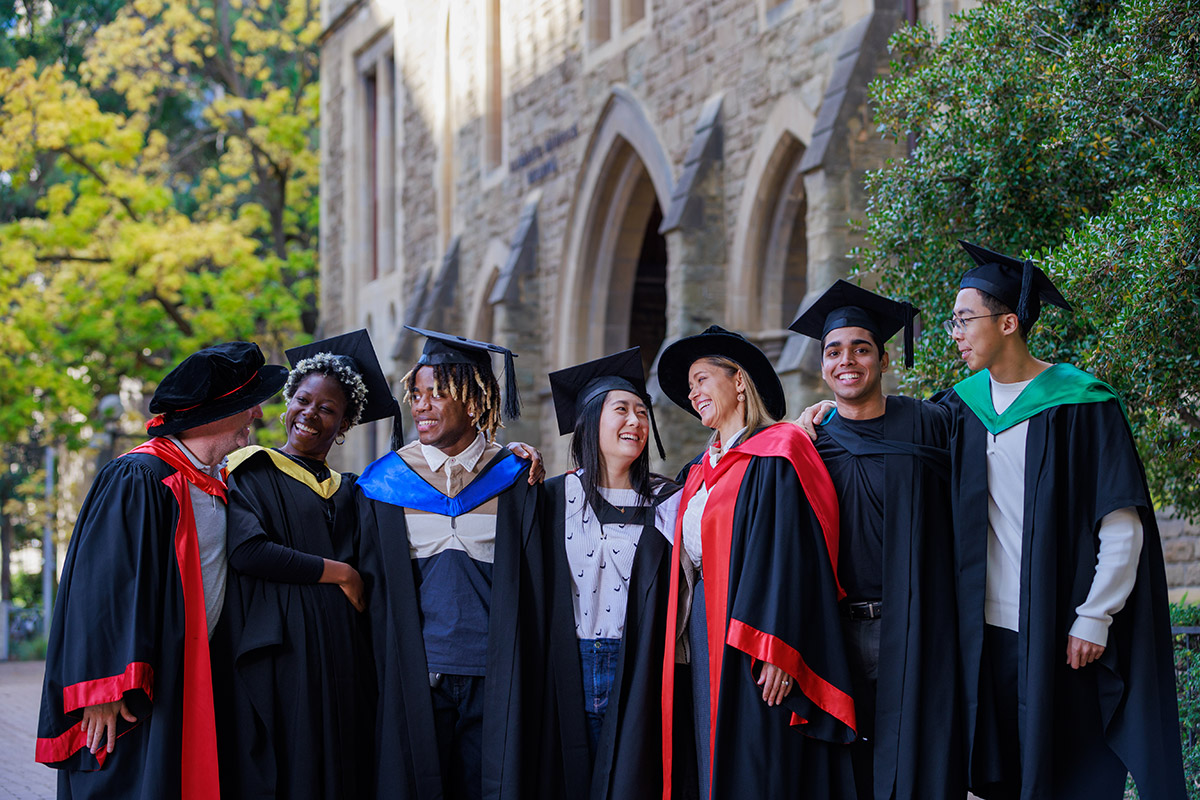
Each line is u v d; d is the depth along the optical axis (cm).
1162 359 497
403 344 1911
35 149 2162
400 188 2134
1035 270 376
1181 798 355
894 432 397
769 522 386
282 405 2341
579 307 1545
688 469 447
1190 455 571
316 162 2614
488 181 1798
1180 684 563
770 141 1176
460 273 1883
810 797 379
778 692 373
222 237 2269
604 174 1494
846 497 395
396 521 428
